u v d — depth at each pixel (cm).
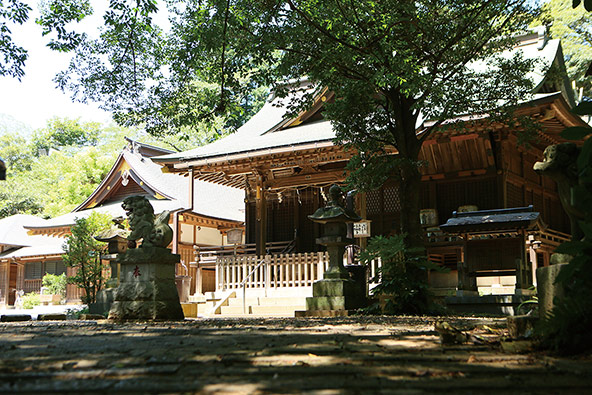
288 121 2342
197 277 2248
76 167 4231
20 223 4081
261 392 254
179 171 2317
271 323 830
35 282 3712
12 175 5781
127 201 967
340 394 247
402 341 482
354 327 696
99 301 1309
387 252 1127
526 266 1316
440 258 2050
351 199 1519
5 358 378
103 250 1636
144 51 1406
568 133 337
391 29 1171
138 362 347
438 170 2086
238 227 3225
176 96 1429
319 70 1252
